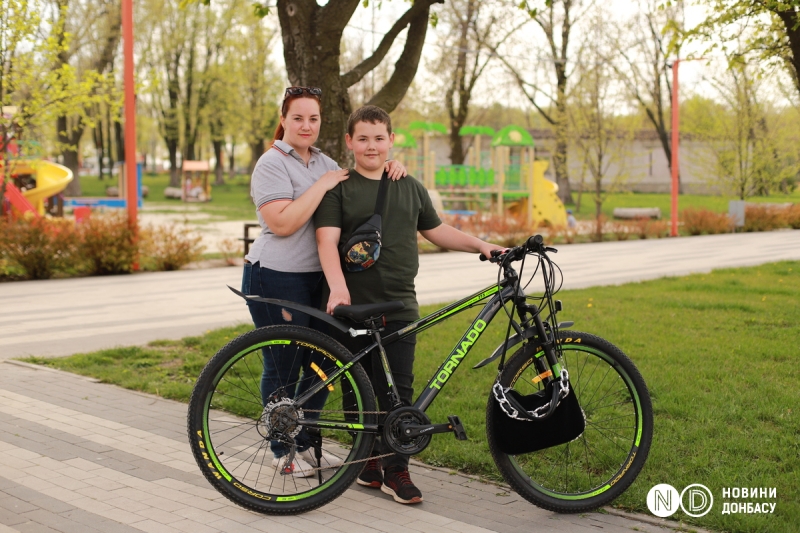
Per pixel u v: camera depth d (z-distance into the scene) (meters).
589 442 4.21
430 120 40.19
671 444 4.43
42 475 4.12
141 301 10.87
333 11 7.06
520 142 28.72
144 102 53.34
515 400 3.71
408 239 4.02
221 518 3.62
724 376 5.89
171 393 5.73
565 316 8.62
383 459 3.93
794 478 3.92
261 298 3.83
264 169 4.01
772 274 12.69
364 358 3.96
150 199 46.69
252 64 43.97
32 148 17.39
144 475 4.14
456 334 7.51
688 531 3.46
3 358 7.02
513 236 22.03
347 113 7.39
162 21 44.22
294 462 3.86
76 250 14.21
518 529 3.51
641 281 12.01
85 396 5.74
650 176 52.62
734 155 30.66
